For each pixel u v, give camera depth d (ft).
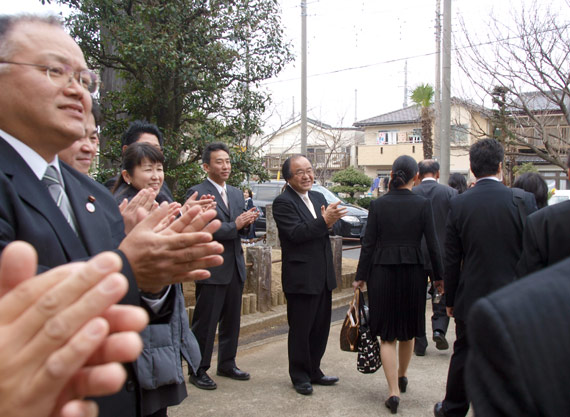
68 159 7.86
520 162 64.08
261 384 12.63
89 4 16.58
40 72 4.09
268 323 17.65
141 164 8.97
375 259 11.53
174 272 4.05
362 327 11.64
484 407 2.22
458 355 9.87
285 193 12.64
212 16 17.75
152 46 16.14
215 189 12.92
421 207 11.44
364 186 83.41
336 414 10.98
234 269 12.76
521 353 2.16
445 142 34.68
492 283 9.41
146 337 7.31
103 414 4.03
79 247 4.15
